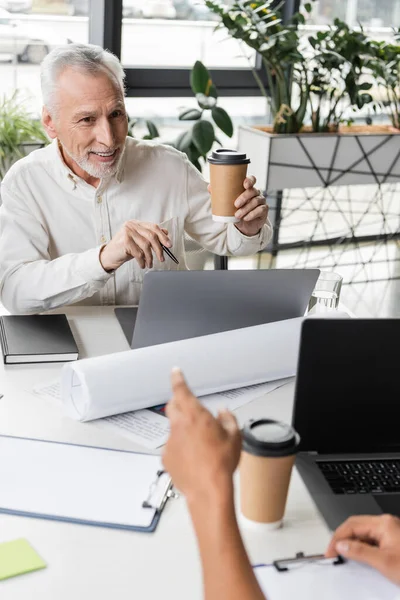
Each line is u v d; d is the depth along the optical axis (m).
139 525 1.16
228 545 0.80
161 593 1.03
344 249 4.57
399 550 1.03
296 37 3.79
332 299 1.89
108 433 1.40
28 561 1.07
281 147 3.93
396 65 4.15
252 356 1.56
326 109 4.54
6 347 1.66
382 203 4.52
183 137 3.74
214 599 0.80
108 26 3.87
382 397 1.29
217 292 1.63
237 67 4.30
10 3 3.71
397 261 4.51
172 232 2.19
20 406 1.48
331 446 1.30
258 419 1.18
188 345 1.52
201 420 0.83
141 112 4.17
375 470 1.27
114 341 1.80
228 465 0.82
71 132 1.90
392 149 4.18
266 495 1.13
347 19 4.49
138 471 1.29
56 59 1.88
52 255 2.12
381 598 1.01
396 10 4.57
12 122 3.42
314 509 1.22
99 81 1.86
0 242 2.01
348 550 1.05
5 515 1.17
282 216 4.39
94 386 1.40
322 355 1.26
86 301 2.10
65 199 2.07
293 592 1.02
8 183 2.04
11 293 1.93
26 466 1.28
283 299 1.68
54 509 1.18
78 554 1.10
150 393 1.46
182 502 1.22
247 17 3.76
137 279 2.11
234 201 1.73
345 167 4.11
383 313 3.82
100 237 2.12
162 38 4.08
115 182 2.10
